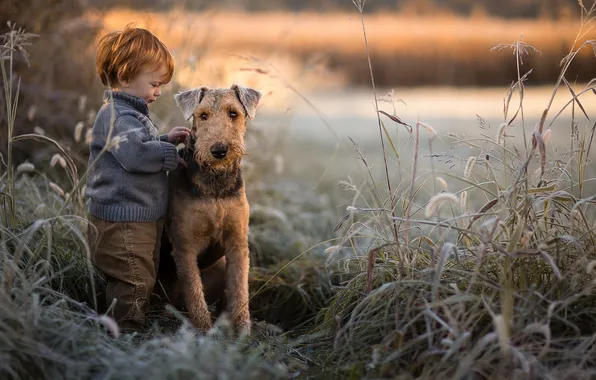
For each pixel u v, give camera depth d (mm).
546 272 3818
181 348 3256
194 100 4480
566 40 18859
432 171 4258
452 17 24312
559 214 4164
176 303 4973
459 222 4578
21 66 6547
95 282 4672
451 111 15555
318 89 21953
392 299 3617
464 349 3330
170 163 4254
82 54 7168
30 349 3148
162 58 4457
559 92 18094
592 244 3904
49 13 6738
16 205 5066
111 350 3375
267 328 4590
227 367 3107
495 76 22594
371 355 3613
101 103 7078
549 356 3355
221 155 4227
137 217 4242
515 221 3926
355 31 22938
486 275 3773
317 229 6812
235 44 19484
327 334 4113
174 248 4559
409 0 25000
